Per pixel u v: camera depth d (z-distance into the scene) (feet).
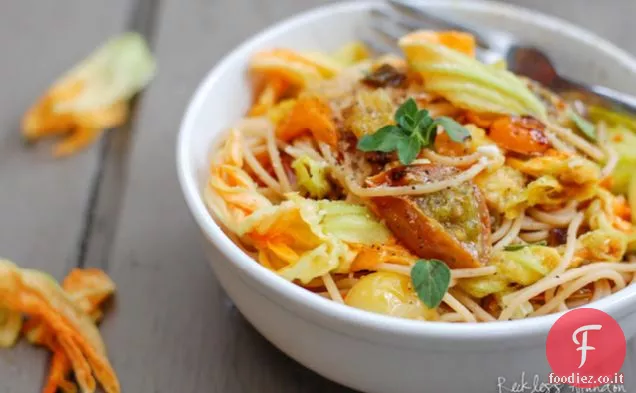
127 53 1.88
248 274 1.32
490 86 1.48
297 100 1.54
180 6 2.03
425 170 1.40
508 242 1.42
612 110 1.56
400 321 1.27
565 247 1.42
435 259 1.37
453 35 1.57
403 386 1.34
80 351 1.46
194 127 1.49
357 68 1.59
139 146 1.77
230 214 1.42
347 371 1.35
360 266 1.38
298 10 2.04
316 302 1.29
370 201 1.40
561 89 1.61
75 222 1.66
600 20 1.99
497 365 1.30
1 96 1.86
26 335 1.50
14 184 1.72
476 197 1.39
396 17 1.69
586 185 1.44
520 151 1.46
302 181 1.45
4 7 2.02
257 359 1.49
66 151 1.77
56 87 1.82
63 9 2.03
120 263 1.60
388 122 1.45
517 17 1.66
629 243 1.43
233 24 2.01
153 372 1.47
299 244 1.39
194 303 1.55
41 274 1.49
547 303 1.38
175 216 1.66
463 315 1.36
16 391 1.45
